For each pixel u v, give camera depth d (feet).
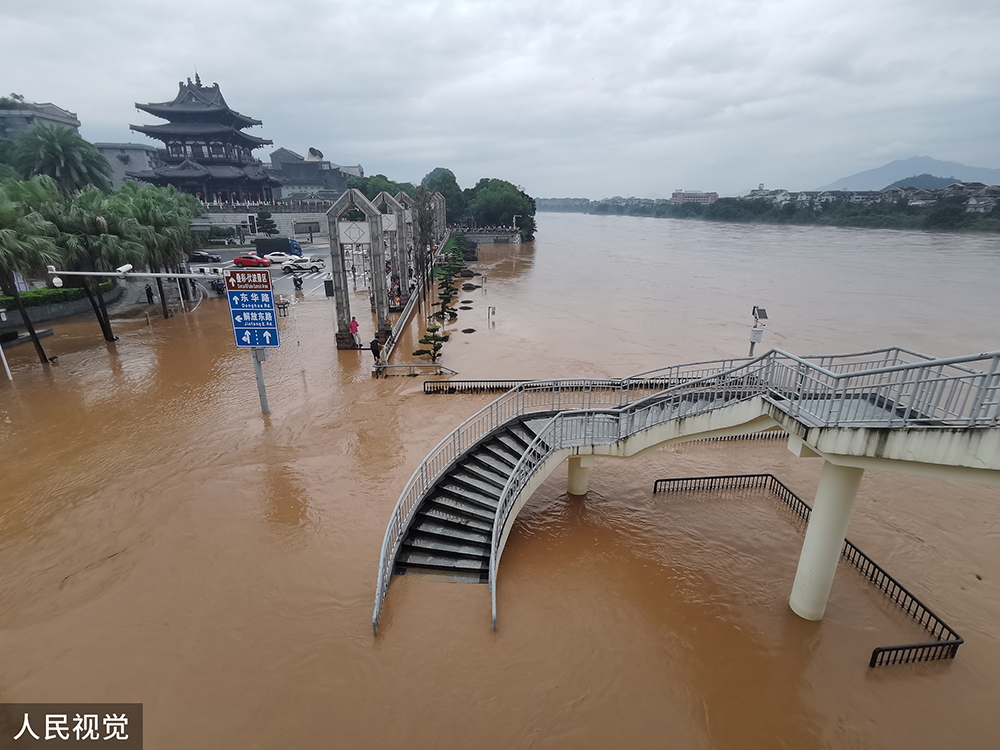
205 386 78.89
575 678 32.48
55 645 34.24
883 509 51.44
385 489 52.31
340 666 32.83
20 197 93.86
